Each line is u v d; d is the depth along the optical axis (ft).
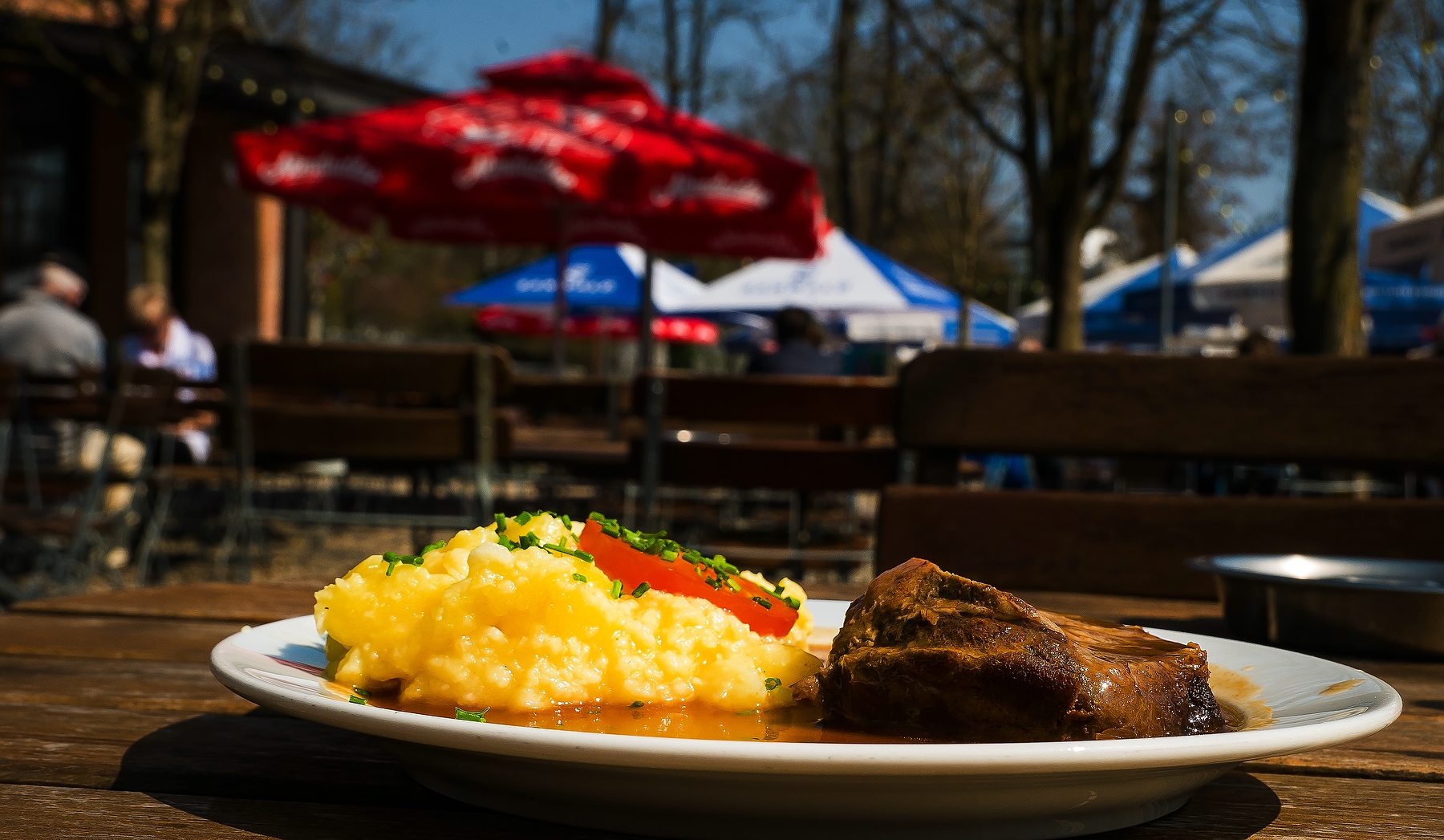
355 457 13.62
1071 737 2.35
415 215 31.91
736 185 21.01
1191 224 86.33
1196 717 2.55
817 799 1.96
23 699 3.41
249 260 52.80
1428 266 34.17
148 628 4.57
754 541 15.02
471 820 2.35
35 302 22.53
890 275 47.78
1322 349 16.31
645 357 29.14
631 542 3.02
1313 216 16.44
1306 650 4.21
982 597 2.51
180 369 26.50
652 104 25.03
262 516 13.93
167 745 2.94
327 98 47.52
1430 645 4.07
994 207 67.05
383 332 107.34
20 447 20.12
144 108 35.78
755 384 12.71
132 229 48.29
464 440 13.47
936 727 2.44
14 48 38.65
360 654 2.75
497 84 25.11
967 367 7.47
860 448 12.83
